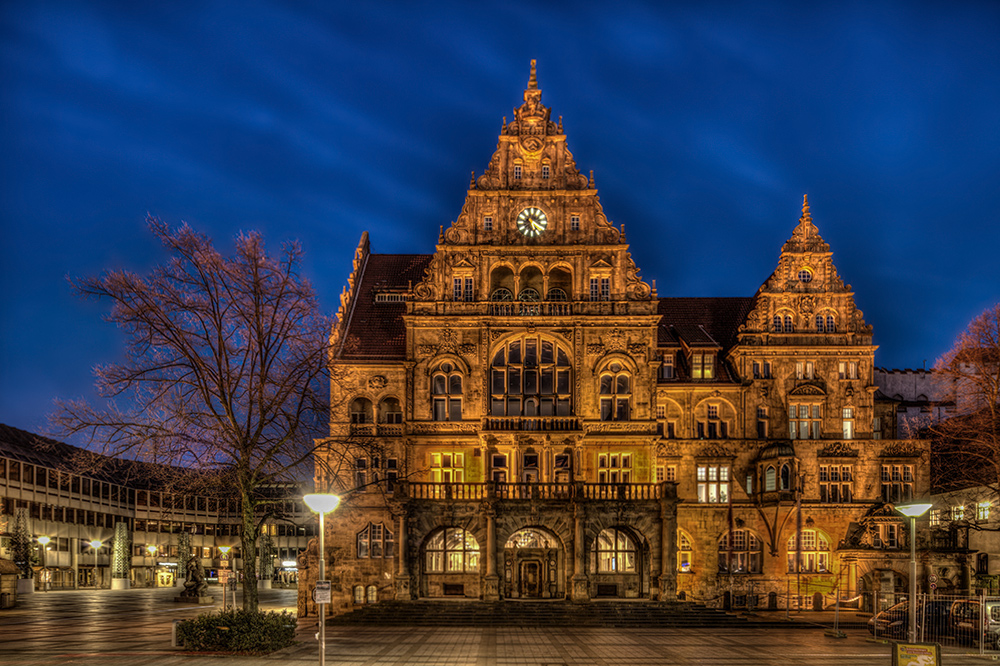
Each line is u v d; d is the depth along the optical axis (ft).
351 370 182.39
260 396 111.24
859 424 188.44
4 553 248.52
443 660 98.99
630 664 96.84
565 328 179.52
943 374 172.96
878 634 123.75
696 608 151.74
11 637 123.85
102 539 313.32
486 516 161.38
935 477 193.88
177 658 97.14
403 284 203.72
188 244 112.27
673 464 187.93
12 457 256.52
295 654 102.06
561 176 185.68
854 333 190.70
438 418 179.93
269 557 356.38
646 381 177.58
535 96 189.16
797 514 177.47
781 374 190.08
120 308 109.50
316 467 173.58
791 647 114.32
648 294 180.04
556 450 174.50
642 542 169.37
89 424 106.32
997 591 168.45
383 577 173.78
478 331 179.93
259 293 112.57
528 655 104.27
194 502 364.58
